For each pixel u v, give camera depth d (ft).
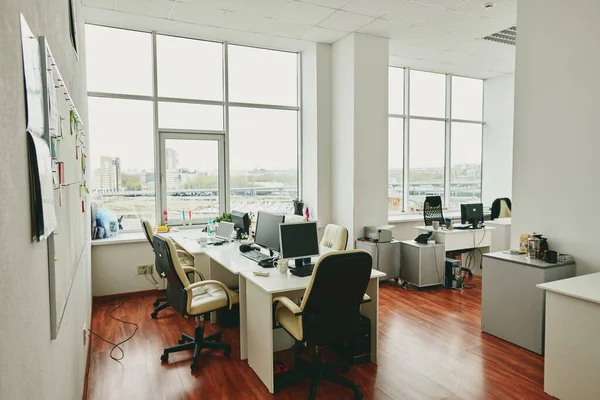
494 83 25.40
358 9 14.75
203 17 15.23
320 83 18.81
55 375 4.25
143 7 14.17
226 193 18.56
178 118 17.49
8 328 2.37
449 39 18.16
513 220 12.48
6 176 2.43
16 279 2.61
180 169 17.62
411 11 14.96
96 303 14.97
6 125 2.46
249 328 9.77
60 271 4.62
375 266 16.97
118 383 9.09
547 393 8.57
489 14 15.26
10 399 2.37
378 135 18.20
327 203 19.29
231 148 18.66
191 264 13.84
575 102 10.73
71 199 6.28
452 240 17.29
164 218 17.30
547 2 11.30
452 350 10.74
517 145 12.29
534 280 10.43
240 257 11.89
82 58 12.04
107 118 16.22
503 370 9.61
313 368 8.68
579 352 8.04
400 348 10.87
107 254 15.35
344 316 8.17
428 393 8.63
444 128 24.76
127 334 11.98
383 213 18.52
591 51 10.34
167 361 10.20
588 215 10.53
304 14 15.15
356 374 9.46
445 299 15.29
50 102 4.04
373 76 17.87
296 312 7.84
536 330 10.41
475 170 26.18
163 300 14.48
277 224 11.10
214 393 8.67
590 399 7.88
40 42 3.74
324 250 12.93
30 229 3.10
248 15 15.15
